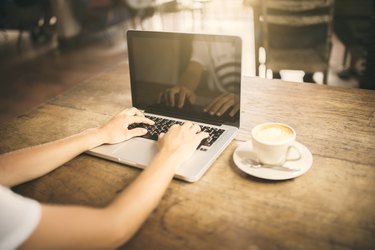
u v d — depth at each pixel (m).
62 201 0.83
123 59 4.38
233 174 0.89
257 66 2.56
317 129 1.06
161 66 1.12
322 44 2.49
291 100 1.26
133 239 0.72
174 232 0.73
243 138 1.04
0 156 0.92
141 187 0.76
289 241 0.69
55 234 0.61
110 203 0.77
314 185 0.83
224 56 1.02
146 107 1.21
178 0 4.22
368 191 0.80
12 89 3.71
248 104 1.25
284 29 2.46
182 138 0.94
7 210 0.57
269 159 0.87
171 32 1.07
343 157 0.93
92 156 1.00
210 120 1.10
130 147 1.00
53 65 4.33
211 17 5.70
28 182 0.90
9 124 1.22
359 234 0.70
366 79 2.51
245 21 5.48
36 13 4.68
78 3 4.83
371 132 1.03
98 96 1.39
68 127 1.18
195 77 1.08
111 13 4.87
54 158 0.94
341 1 2.98
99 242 0.65
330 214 0.75
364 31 3.00
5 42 5.43
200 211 0.78
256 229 0.72
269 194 0.81
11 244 0.57
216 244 0.69
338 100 1.23
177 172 0.87
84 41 5.20
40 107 1.33
